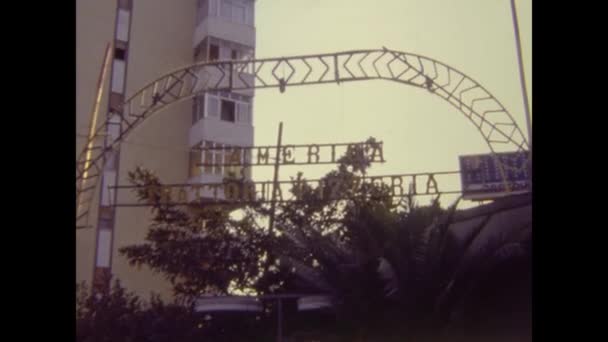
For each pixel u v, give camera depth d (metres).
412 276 14.95
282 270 18.98
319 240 16.73
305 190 19.73
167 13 30.67
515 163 20.22
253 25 31.14
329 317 17.39
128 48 29.20
